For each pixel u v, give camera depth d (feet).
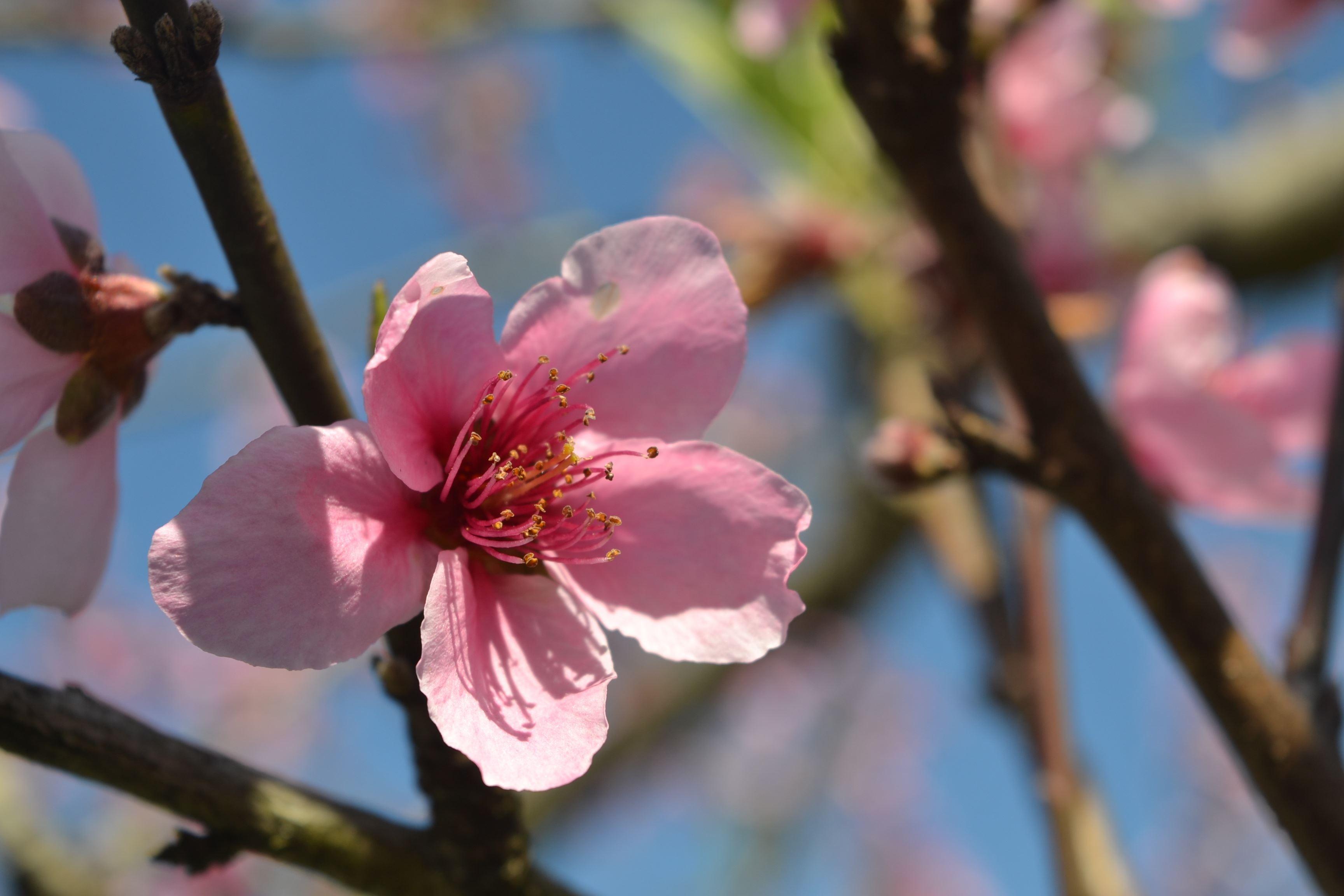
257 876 1.30
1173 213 1.28
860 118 0.66
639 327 0.62
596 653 0.61
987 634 0.80
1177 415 0.75
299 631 0.58
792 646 1.84
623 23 1.16
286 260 0.60
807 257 0.98
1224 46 0.97
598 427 0.63
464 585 0.60
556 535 0.63
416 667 0.61
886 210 1.00
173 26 0.57
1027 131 0.94
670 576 0.62
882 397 1.01
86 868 0.84
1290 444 0.77
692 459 0.62
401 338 0.59
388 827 0.62
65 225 0.63
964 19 0.64
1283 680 0.66
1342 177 1.27
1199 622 0.66
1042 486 0.67
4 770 0.85
